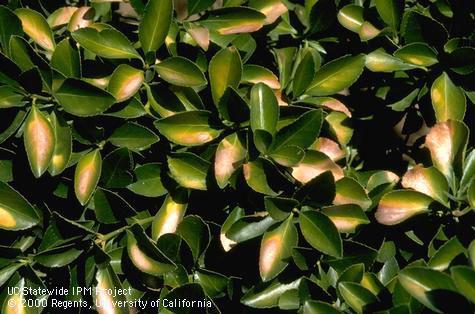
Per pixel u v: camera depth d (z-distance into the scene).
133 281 0.75
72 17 0.76
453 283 0.65
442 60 0.75
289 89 0.77
